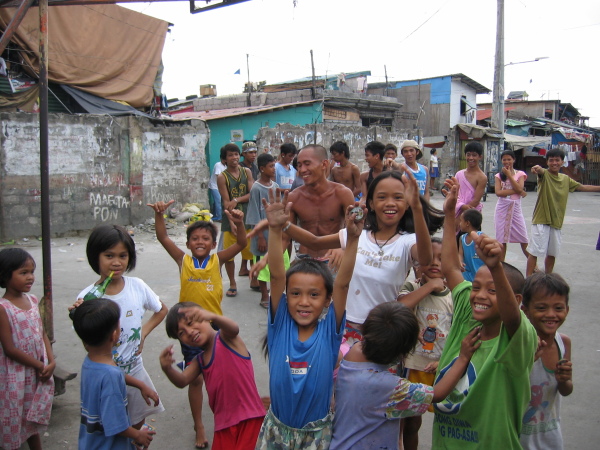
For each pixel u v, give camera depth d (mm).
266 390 4211
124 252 3139
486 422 2322
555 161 6844
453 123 30844
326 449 2346
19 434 3070
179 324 2805
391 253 3111
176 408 4008
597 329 5605
